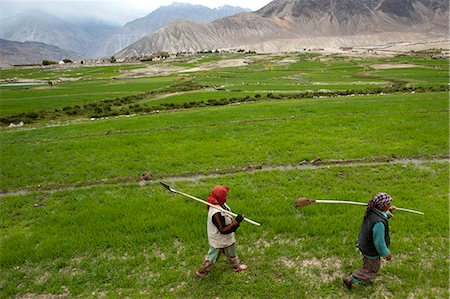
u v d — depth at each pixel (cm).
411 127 2220
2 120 4025
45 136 2603
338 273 869
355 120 2484
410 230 1028
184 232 1062
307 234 1039
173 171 1691
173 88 6944
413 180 1420
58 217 1237
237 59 16662
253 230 1070
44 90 7450
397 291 799
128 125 2814
